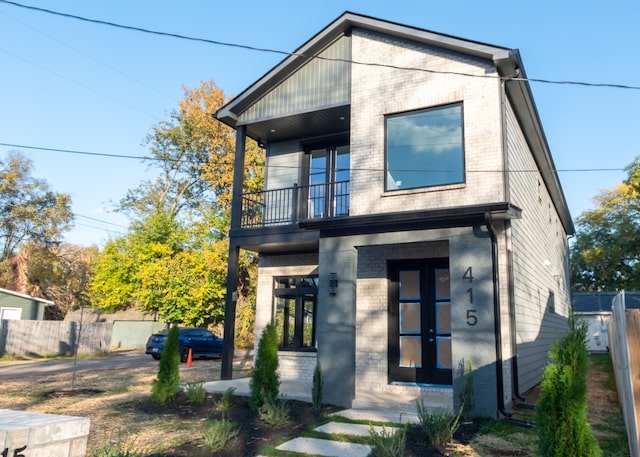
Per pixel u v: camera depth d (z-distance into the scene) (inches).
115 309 1339.8
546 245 624.7
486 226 346.9
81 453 151.3
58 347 989.8
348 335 378.0
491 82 386.6
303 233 464.1
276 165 556.1
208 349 877.8
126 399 407.8
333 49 482.0
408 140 413.4
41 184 1483.8
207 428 271.1
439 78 407.2
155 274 1069.8
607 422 329.1
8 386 498.9
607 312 1127.0
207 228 1149.1
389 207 405.4
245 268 1114.1
